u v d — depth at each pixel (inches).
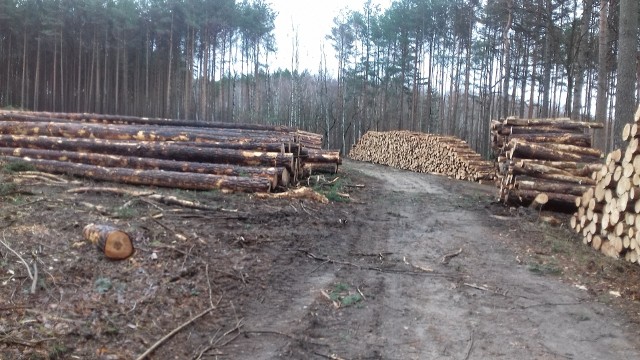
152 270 207.9
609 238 310.7
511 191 472.7
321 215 381.4
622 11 513.7
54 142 438.0
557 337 182.7
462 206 496.1
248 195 391.5
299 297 213.2
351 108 2230.6
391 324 190.1
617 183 303.6
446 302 217.2
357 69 2164.1
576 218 376.5
